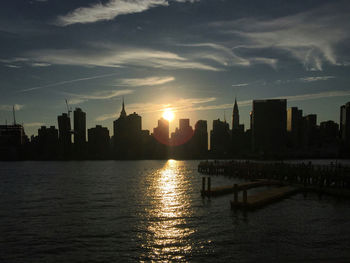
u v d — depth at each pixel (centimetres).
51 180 8875
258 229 2872
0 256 2259
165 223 3136
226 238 2617
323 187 5031
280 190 4784
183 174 11138
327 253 2255
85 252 2328
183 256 2228
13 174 11950
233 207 3794
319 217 3303
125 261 2155
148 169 15850
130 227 3002
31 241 2595
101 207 4094
